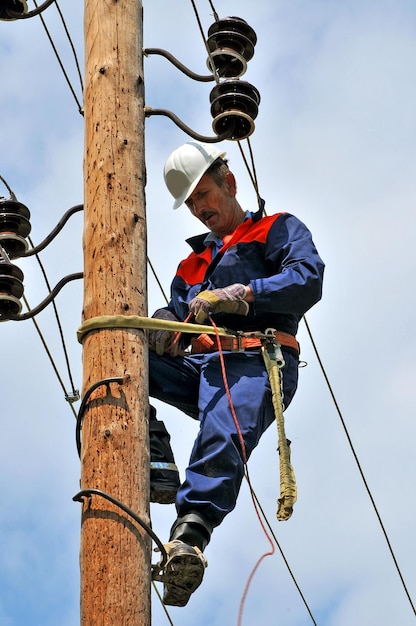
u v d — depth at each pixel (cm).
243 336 899
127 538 764
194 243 966
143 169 870
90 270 835
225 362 898
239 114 923
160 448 895
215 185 947
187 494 844
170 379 918
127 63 893
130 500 777
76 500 778
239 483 859
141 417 801
